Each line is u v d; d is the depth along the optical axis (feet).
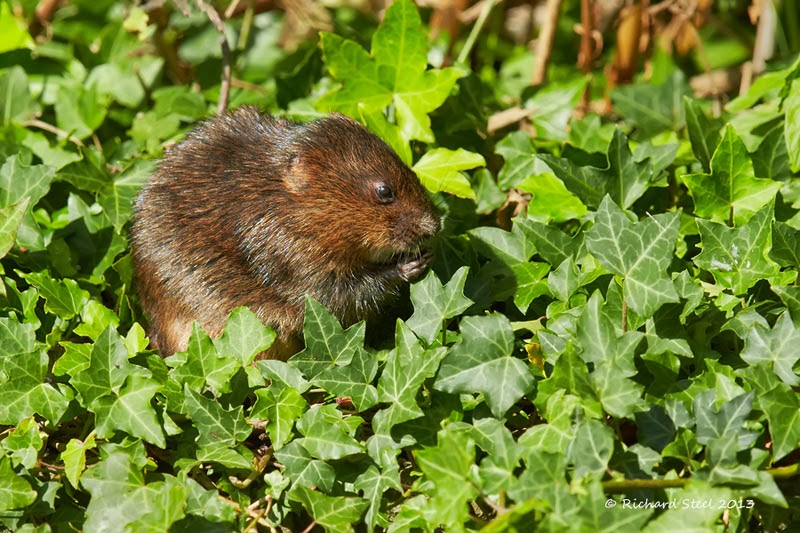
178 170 30.40
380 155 29.73
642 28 44.75
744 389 24.98
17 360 27.27
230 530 24.18
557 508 21.12
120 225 33.76
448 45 46.62
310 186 29.25
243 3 47.24
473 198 33.58
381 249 29.71
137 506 24.57
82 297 31.09
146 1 42.16
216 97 41.70
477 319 25.11
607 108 44.45
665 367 24.85
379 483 24.95
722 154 30.27
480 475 22.59
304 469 25.30
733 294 28.09
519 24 53.72
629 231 26.21
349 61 34.91
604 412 24.91
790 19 47.73
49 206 35.78
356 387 26.27
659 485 21.79
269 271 29.58
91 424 27.71
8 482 24.85
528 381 24.49
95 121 39.88
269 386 27.22
